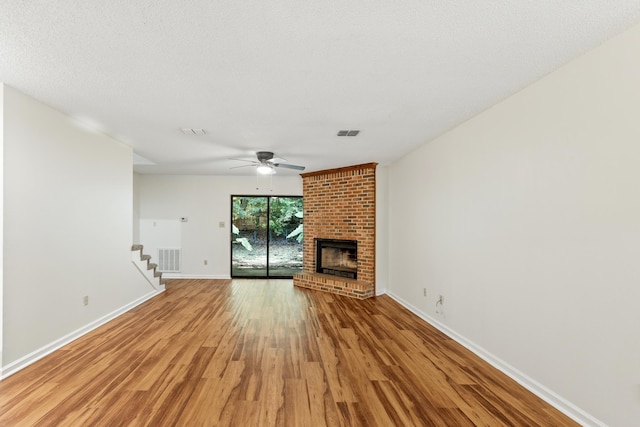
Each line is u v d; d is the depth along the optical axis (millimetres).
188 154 4922
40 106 2855
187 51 1979
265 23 1684
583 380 1982
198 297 5301
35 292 2803
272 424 1957
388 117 3189
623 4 1528
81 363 2748
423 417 2049
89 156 3584
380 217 5641
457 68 2189
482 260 3008
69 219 3258
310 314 4363
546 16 1625
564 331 2117
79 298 3412
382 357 2961
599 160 1888
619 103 1776
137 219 7047
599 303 1888
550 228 2236
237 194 7203
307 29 1742
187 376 2541
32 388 2326
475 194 3127
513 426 1968
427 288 4145
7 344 2514
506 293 2678
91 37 1827
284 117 3201
